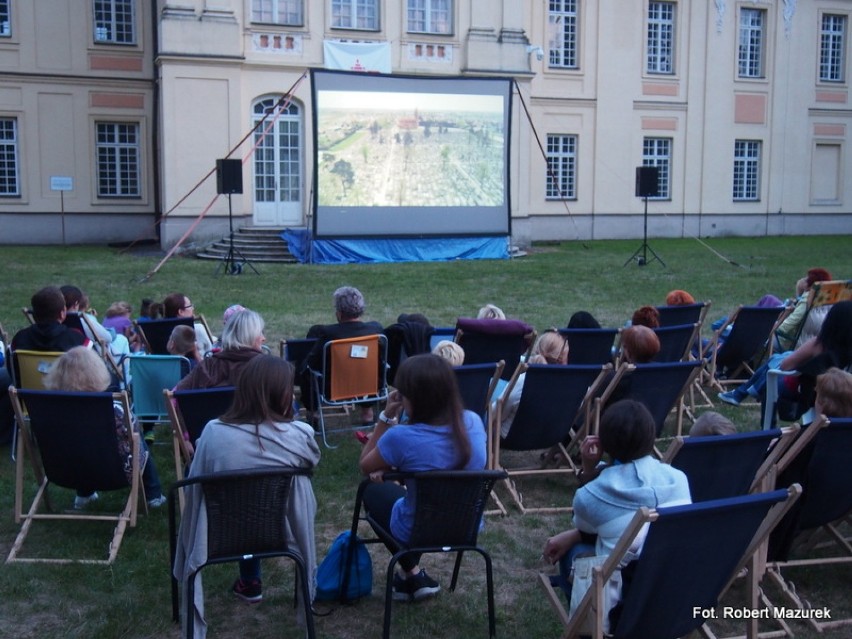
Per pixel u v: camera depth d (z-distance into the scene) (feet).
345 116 67.46
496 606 13.76
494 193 71.51
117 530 15.42
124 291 48.49
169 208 69.97
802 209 97.04
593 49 87.45
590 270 60.95
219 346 22.86
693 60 90.99
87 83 77.36
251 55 71.36
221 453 11.80
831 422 12.94
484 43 76.13
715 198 93.40
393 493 13.16
